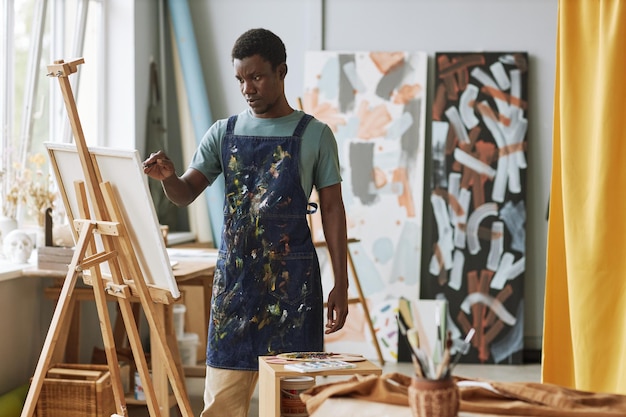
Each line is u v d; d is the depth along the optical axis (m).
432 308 7.37
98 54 7.13
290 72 7.82
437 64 7.55
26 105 6.13
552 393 2.56
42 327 5.67
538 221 7.57
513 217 7.48
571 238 3.97
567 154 4.01
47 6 6.21
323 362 3.24
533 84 7.55
